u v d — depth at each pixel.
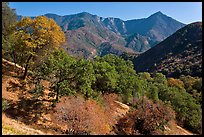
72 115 32.00
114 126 36.19
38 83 38.78
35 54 39.75
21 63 41.97
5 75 39.50
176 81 96.00
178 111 56.09
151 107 39.53
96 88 47.16
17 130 21.41
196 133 51.97
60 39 41.81
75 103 34.94
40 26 40.75
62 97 36.84
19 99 34.91
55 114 33.00
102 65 49.97
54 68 35.53
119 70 60.81
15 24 41.25
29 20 40.31
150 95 57.91
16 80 39.72
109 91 49.47
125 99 50.44
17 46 40.25
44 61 37.53
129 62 68.88
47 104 35.25
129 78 54.62
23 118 30.30
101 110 38.06
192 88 92.12
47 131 27.36
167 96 64.62
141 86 55.56
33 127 27.58
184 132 47.31
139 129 36.69
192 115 55.62
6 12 44.69
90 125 31.86
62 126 31.36
